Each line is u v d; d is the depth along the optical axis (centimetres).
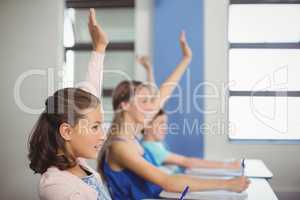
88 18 180
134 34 177
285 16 174
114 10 178
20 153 188
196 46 176
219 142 177
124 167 172
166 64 177
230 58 175
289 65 174
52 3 183
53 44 183
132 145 174
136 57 177
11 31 186
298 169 175
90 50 179
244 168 174
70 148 135
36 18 184
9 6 185
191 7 175
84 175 136
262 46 175
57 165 130
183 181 171
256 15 174
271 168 175
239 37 175
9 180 190
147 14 177
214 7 175
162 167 175
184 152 177
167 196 171
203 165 176
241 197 161
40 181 127
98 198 134
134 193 171
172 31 176
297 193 174
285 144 175
